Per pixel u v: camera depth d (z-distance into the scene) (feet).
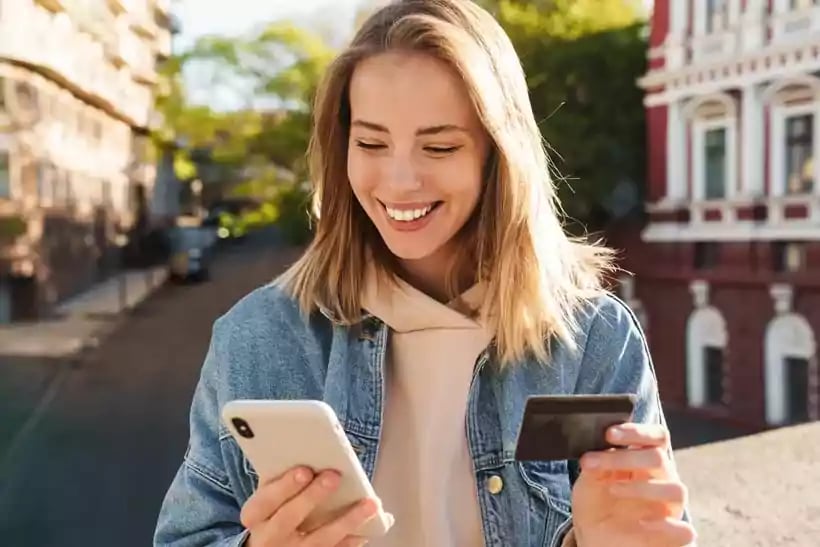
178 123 118.83
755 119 56.85
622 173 67.21
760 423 57.62
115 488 42.80
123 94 107.96
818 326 53.83
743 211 57.93
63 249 87.92
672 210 62.90
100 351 69.00
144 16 115.44
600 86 67.10
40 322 78.02
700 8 60.64
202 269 104.22
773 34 55.52
